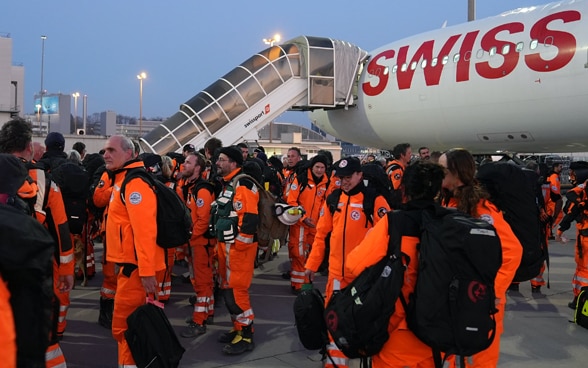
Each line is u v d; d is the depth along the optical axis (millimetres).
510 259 2953
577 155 37750
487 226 2414
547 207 10383
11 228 1616
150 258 3350
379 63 19719
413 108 18375
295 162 8102
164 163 6539
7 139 3424
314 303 3588
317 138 61938
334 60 20156
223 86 19031
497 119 16062
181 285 7238
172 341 3367
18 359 1631
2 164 2045
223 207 4457
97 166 6922
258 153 9852
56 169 5254
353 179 3795
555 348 4883
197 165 5570
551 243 11258
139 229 3326
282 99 19688
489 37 15750
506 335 5250
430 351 2566
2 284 1582
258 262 8602
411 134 19531
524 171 3893
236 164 4652
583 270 5973
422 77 17688
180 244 3664
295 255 6742
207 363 4395
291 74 19797
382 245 2564
